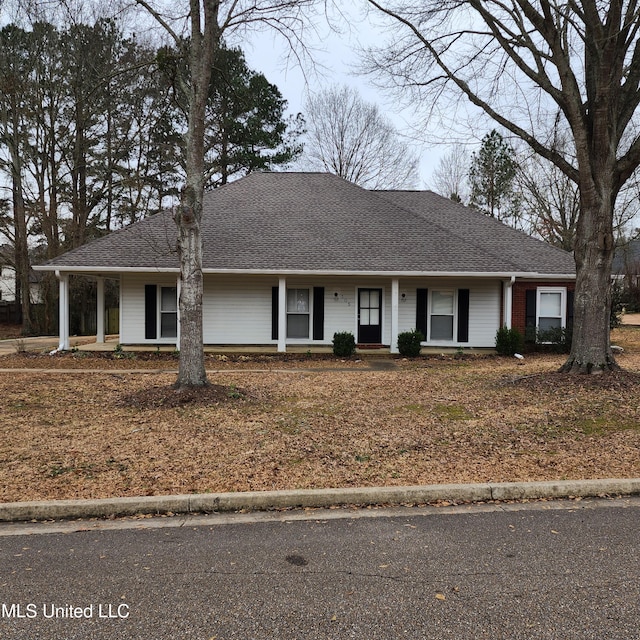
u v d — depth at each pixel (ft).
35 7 35.83
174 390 28.14
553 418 23.18
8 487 15.53
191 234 28.48
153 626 8.96
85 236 87.35
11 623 9.06
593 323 30.25
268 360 46.32
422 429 21.98
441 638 8.58
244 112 84.38
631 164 29.43
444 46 36.37
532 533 12.89
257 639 8.58
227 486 15.64
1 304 113.80
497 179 113.91
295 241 51.37
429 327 53.62
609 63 28.14
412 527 13.33
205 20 28.14
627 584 10.34
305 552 11.85
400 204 66.54
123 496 14.85
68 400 27.58
